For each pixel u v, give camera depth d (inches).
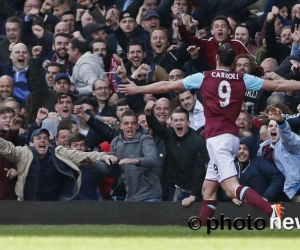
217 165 848.3
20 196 1033.5
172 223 1002.7
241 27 1364.4
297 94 1202.6
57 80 1272.1
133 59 1307.8
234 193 843.4
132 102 1250.0
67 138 1097.4
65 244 746.2
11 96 1318.9
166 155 1074.1
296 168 1025.5
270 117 981.2
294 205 979.3
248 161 1038.4
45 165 1046.4
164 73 1304.1
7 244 748.0
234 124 855.7
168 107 1171.3
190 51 1268.5
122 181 1065.5
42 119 1189.7
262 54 1347.2
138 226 959.0
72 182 1053.2
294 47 1279.5
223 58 859.4
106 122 1190.9
